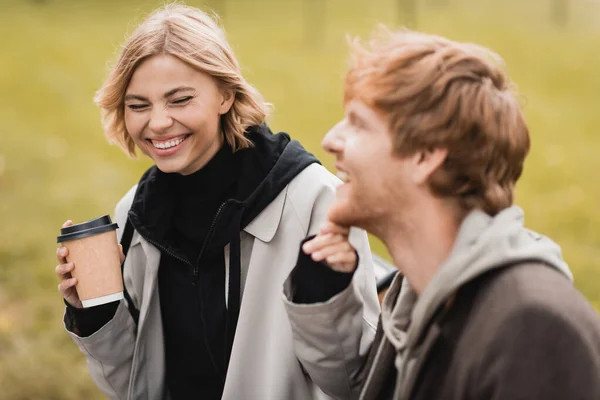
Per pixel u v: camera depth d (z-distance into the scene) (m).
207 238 1.64
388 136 1.13
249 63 11.68
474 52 1.13
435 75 1.10
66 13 15.26
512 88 1.17
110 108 1.65
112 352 1.70
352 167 1.16
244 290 1.64
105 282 1.56
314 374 1.46
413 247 1.18
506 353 1.02
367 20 14.55
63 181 6.93
